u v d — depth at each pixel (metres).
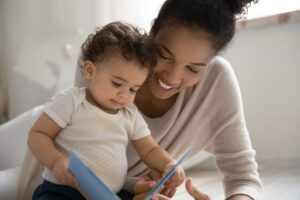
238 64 1.59
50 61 1.91
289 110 1.48
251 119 1.58
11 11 2.27
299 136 1.47
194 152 1.05
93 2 1.84
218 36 0.77
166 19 0.78
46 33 1.93
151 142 0.82
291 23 1.44
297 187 1.17
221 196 1.13
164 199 0.68
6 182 0.99
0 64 2.39
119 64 0.72
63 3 2.04
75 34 1.89
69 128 0.74
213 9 0.77
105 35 0.75
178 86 0.84
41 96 1.92
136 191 0.75
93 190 0.57
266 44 1.51
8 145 1.30
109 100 0.74
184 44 0.75
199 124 0.97
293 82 1.46
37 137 0.72
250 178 0.87
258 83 1.55
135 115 0.81
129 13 1.76
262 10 1.58
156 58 0.77
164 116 0.93
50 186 0.73
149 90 0.91
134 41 0.73
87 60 0.77
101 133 0.74
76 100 0.75
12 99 2.01
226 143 0.95
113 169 0.74
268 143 1.55
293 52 1.45
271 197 1.07
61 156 0.70
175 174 0.72
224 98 0.94
